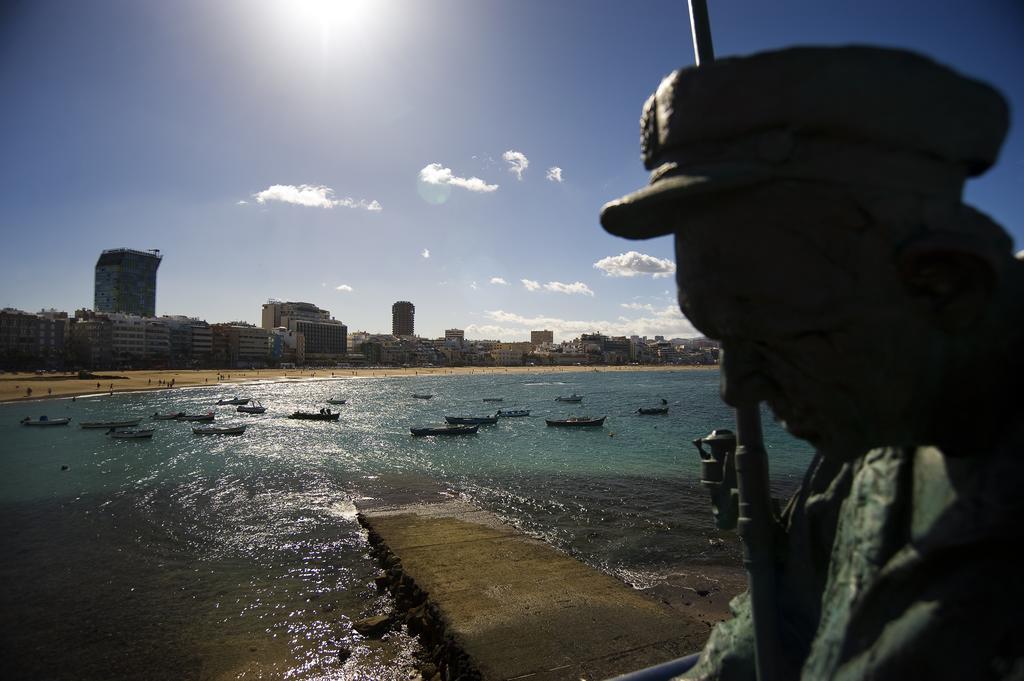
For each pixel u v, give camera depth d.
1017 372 1.37
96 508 25.23
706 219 1.51
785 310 1.47
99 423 53.50
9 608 15.34
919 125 1.29
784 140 1.36
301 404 81.56
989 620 1.28
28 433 50.31
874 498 1.74
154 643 13.51
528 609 12.03
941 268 1.30
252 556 18.98
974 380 1.39
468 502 24.33
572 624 11.34
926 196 1.34
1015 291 1.38
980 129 1.35
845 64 1.29
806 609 2.19
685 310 1.75
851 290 1.39
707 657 2.59
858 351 1.43
